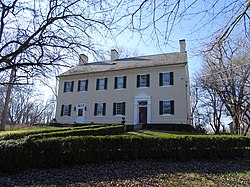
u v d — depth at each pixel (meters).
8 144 6.50
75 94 23.36
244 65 13.28
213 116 29.44
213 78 18.53
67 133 9.56
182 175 6.45
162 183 5.75
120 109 20.97
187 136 8.74
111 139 7.84
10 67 5.91
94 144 7.57
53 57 6.25
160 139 8.44
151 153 8.27
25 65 6.04
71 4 5.68
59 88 24.34
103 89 22.20
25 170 6.53
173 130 17.44
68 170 6.70
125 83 21.42
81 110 22.69
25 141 6.68
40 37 5.89
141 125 18.62
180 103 18.83
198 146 8.70
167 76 19.91
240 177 6.41
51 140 7.00
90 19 5.49
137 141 8.14
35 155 6.73
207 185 5.65
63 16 5.77
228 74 16.58
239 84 17.22
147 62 21.70
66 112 23.31
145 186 5.52
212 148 8.86
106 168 7.01
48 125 21.59
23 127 22.59
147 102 20.03
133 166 7.29
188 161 8.22
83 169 6.84
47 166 6.84
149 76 20.59
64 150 7.14
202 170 7.06
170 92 19.41
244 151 9.27
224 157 8.87
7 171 6.35
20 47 5.73
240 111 18.47
